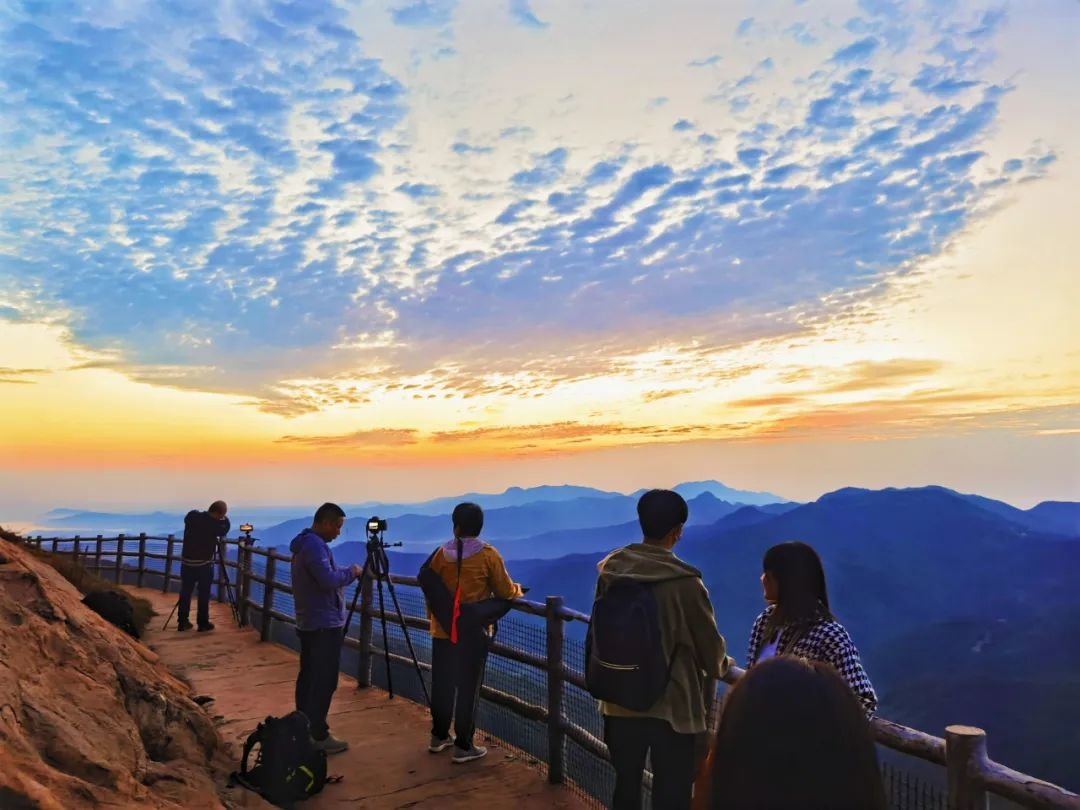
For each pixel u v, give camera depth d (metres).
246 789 4.01
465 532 4.86
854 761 0.99
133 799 2.78
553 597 4.53
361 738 5.34
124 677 4.11
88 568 15.48
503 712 5.18
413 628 6.05
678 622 2.79
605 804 4.00
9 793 2.16
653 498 2.96
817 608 2.43
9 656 3.25
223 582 12.20
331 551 5.23
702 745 2.94
